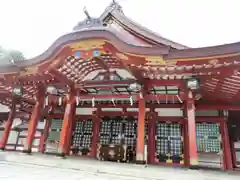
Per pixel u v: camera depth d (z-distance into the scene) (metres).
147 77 8.46
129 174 6.15
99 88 10.05
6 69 9.23
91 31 7.52
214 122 10.98
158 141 11.00
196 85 7.51
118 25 11.97
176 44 10.52
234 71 6.87
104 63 9.55
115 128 12.02
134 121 11.79
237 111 11.08
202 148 10.76
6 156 8.09
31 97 12.40
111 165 7.19
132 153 11.00
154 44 10.88
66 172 6.19
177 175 5.86
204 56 6.61
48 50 8.27
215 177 5.88
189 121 7.64
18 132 15.69
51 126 13.85
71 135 12.62
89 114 12.81
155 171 6.20
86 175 5.87
